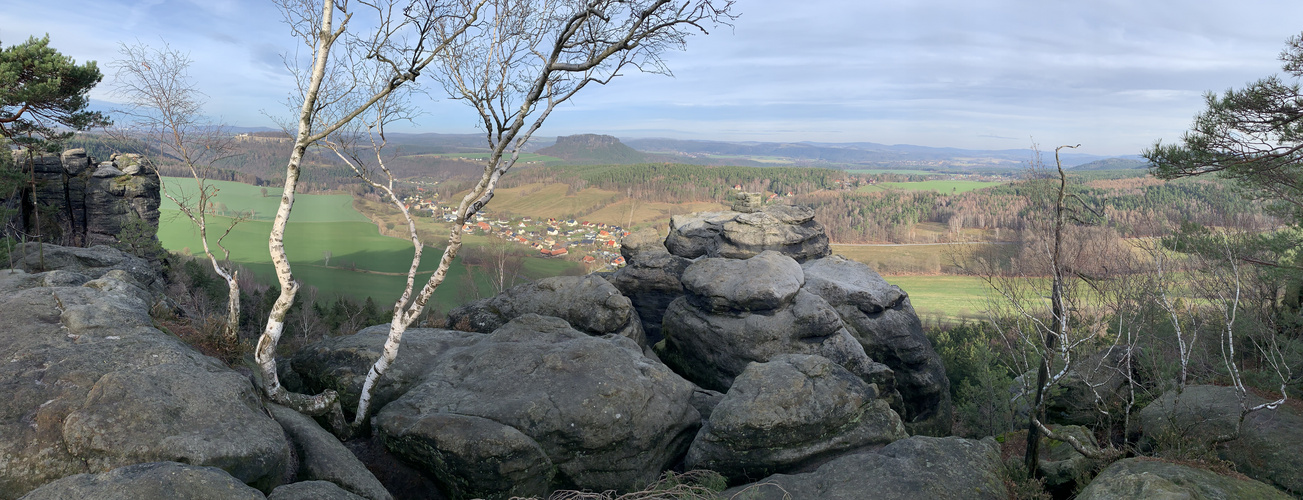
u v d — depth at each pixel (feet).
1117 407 46.52
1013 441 45.96
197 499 21.77
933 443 39.96
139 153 44.73
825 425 43.91
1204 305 53.06
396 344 40.32
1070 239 35.22
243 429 29.04
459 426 37.96
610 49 34.42
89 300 39.09
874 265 297.33
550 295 72.23
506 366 46.50
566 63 35.47
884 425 46.09
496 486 37.01
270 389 37.45
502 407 41.06
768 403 43.96
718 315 71.61
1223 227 52.16
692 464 43.78
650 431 43.27
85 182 132.98
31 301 37.65
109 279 44.24
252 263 288.10
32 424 26.25
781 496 37.09
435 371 47.11
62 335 33.88
